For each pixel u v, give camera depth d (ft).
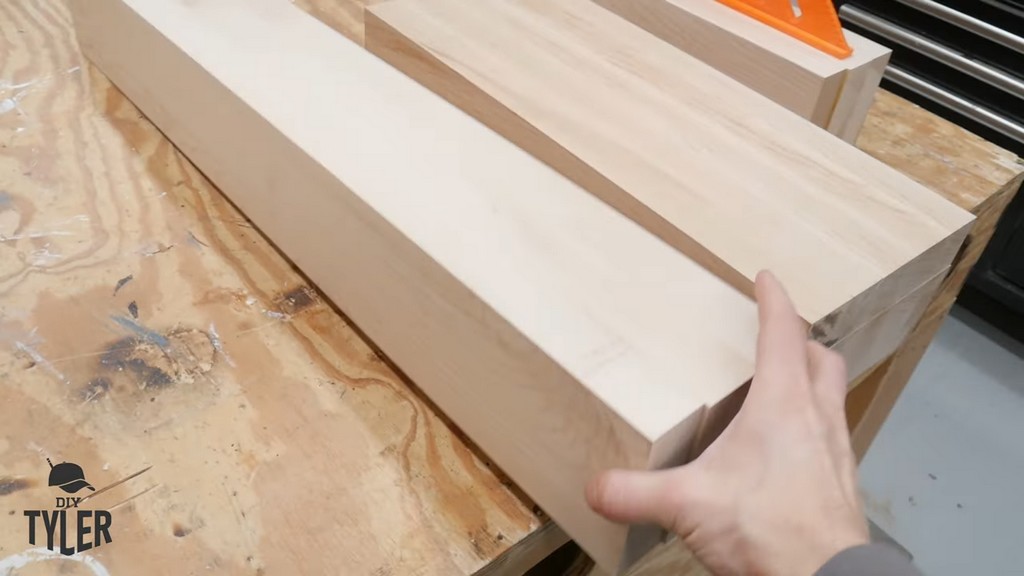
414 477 1.95
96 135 2.85
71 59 3.19
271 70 2.30
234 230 2.56
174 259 2.44
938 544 4.36
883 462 4.76
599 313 1.64
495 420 1.82
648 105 2.31
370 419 2.06
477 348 1.75
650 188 2.00
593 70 2.45
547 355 1.55
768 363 1.50
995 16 4.42
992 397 5.19
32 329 2.18
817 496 1.36
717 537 1.39
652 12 3.03
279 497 1.87
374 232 1.89
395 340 2.05
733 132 2.23
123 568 1.72
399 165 1.98
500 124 2.32
